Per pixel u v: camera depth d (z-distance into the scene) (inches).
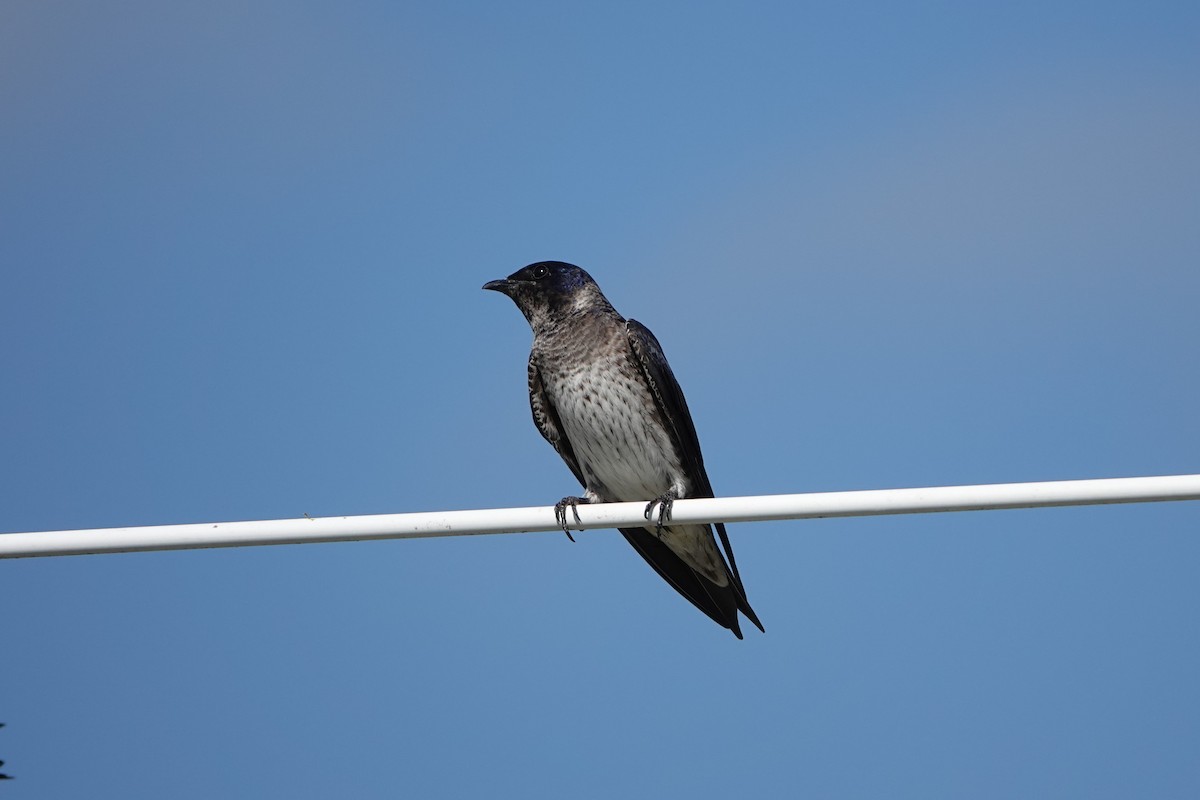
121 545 347.3
